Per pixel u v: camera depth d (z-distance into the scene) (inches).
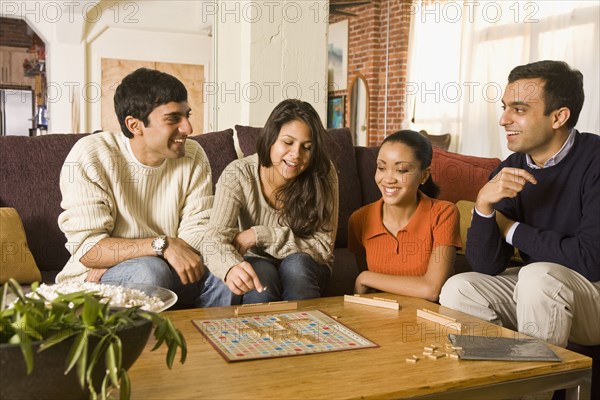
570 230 73.0
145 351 49.1
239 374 44.6
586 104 175.8
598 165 70.8
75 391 34.7
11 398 32.8
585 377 49.6
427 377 44.7
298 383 43.1
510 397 46.7
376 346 51.6
